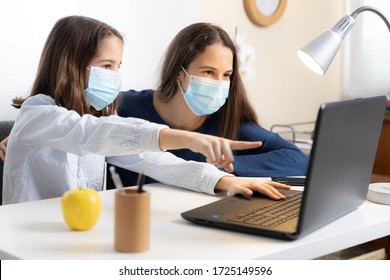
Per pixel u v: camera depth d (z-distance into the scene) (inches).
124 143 46.9
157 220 45.6
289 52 131.0
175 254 37.5
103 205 50.5
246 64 113.9
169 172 58.8
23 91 85.4
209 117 74.8
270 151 72.6
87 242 39.9
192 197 54.2
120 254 37.4
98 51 61.0
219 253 37.8
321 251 41.8
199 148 43.2
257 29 122.9
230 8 117.0
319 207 41.6
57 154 59.3
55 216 46.7
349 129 42.8
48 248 38.4
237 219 43.7
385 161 113.0
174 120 72.7
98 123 49.8
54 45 60.5
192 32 70.5
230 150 43.0
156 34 103.3
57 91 59.2
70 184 60.2
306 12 133.5
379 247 97.0
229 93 73.4
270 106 128.2
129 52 99.4
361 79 131.7
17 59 84.4
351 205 49.0
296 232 40.1
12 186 59.0
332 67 141.7
